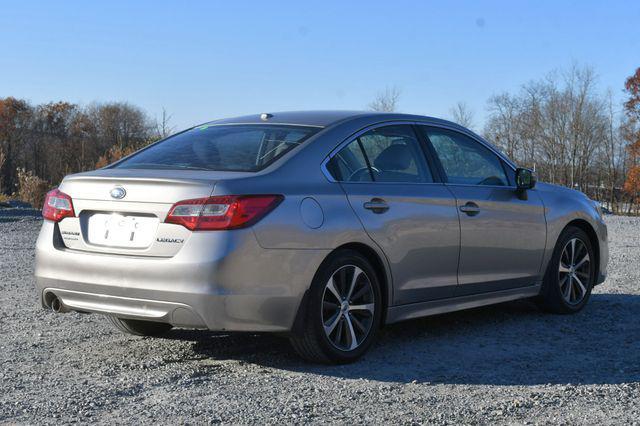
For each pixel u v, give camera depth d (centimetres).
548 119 4969
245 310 419
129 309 434
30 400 386
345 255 460
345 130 495
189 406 375
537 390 406
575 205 631
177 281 415
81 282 445
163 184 429
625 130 4922
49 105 7838
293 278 434
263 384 416
